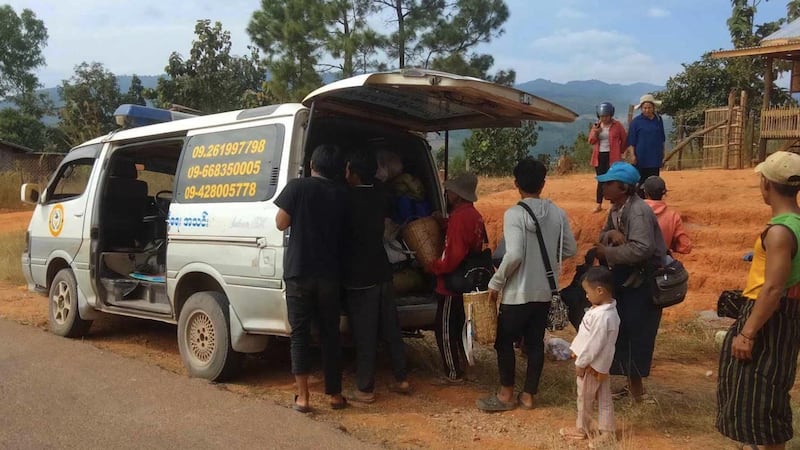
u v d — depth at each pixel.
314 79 23.66
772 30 23.61
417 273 6.12
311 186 5.10
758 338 3.76
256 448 4.40
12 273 11.34
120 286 7.06
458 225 5.54
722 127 15.80
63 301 7.57
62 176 8.03
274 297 5.38
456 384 5.97
